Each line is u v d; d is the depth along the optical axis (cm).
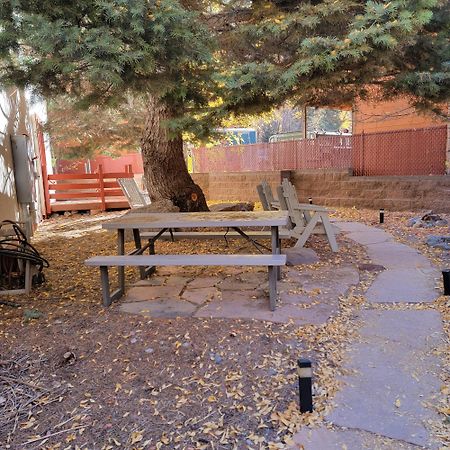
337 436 208
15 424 226
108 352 294
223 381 258
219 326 323
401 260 498
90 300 396
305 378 225
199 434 215
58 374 271
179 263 355
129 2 357
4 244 443
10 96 724
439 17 521
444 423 212
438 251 533
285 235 487
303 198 1122
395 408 226
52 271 511
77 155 1191
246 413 229
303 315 341
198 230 663
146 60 378
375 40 407
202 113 540
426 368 262
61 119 1015
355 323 328
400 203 923
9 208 662
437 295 377
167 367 274
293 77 430
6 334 324
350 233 669
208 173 1388
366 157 1008
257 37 506
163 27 369
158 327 327
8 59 398
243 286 418
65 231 828
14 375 270
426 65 539
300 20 457
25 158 733
